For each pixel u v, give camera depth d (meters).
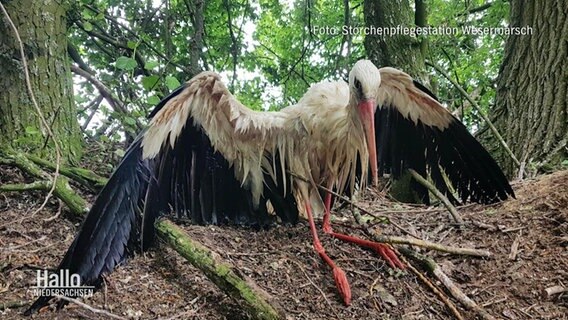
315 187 3.59
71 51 5.40
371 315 3.05
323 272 3.37
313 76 9.98
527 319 3.08
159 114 2.93
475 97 7.03
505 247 3.62
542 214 3.87
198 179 3.43
